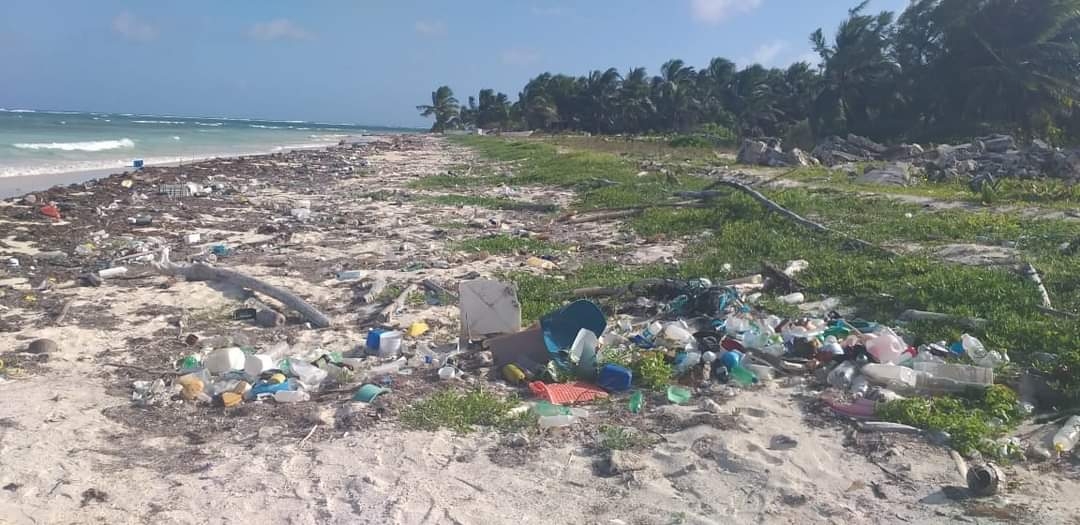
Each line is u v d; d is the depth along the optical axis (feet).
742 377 19.71
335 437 16.81
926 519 13.04
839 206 48.08
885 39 140.36
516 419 17.48
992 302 23.91
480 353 21.77
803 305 26.53
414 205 59.72
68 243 41.57
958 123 125.29
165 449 16.39
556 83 300.61
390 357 22.49
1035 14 120.78
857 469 14.89
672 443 16.24
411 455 15.81
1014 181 55.77
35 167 92.63
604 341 22.38
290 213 54.49
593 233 45.09
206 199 62.23
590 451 16.03
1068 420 16.11
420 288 30.89
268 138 235.81
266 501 14.06
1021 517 12.91
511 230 46.85
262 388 19.44
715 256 34.78
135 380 20.58
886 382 18.54
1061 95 116.88
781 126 195.62
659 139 174.70
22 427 17.15
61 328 25.30
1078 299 24.06
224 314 27.61
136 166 90.17
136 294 29.94
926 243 35.40
